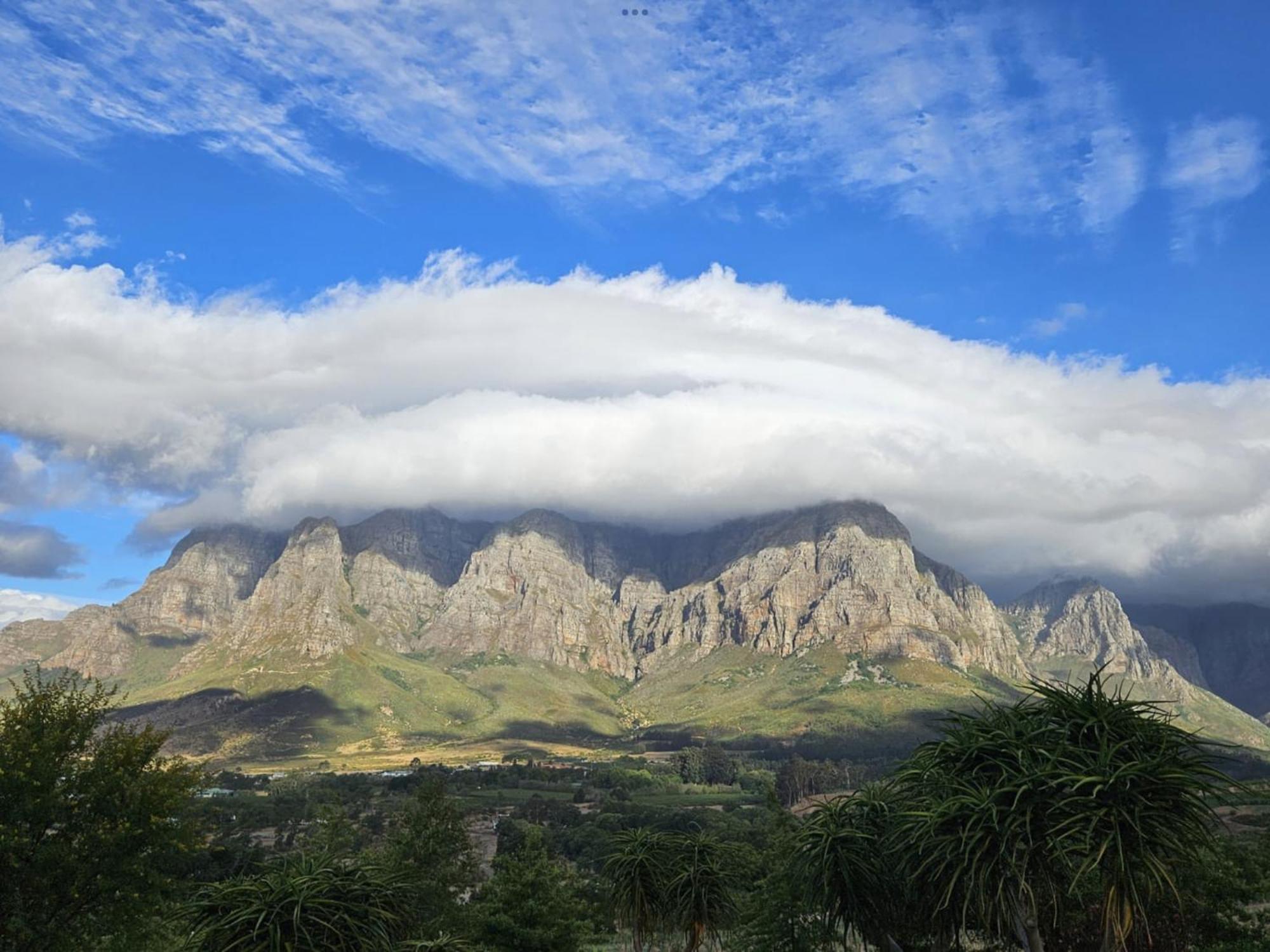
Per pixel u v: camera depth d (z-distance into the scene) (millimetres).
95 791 48281
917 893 44938
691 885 61625
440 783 78938
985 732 42688
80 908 47156
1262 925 53156
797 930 58188
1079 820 37156
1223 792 37719
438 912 67188
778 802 81625
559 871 68250
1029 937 39500
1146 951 50094
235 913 41875
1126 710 40688
